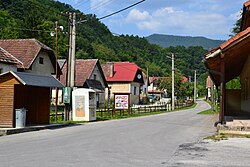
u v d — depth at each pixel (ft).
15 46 125.90
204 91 416.05
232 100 101.04
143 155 35.04
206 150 38.29
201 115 116.67
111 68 232.32
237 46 54.03
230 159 32.91
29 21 215.92
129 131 59.88
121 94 114.32
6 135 54.70
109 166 29.30
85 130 61.98
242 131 51.90
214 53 55.11
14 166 28.99
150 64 332.39
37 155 34.60
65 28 207.31
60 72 138.00
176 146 41.52
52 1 232.32
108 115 109.70
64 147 40.34
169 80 236.43
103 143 44.01
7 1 236.43
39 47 124.36
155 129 63.93
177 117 104.94
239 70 99.45
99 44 285.43
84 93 85.66
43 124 69.82
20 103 67.67
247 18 64.54
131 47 321.32
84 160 31.96
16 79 60.90
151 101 265.54
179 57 377.30
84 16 86.94
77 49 255.91
